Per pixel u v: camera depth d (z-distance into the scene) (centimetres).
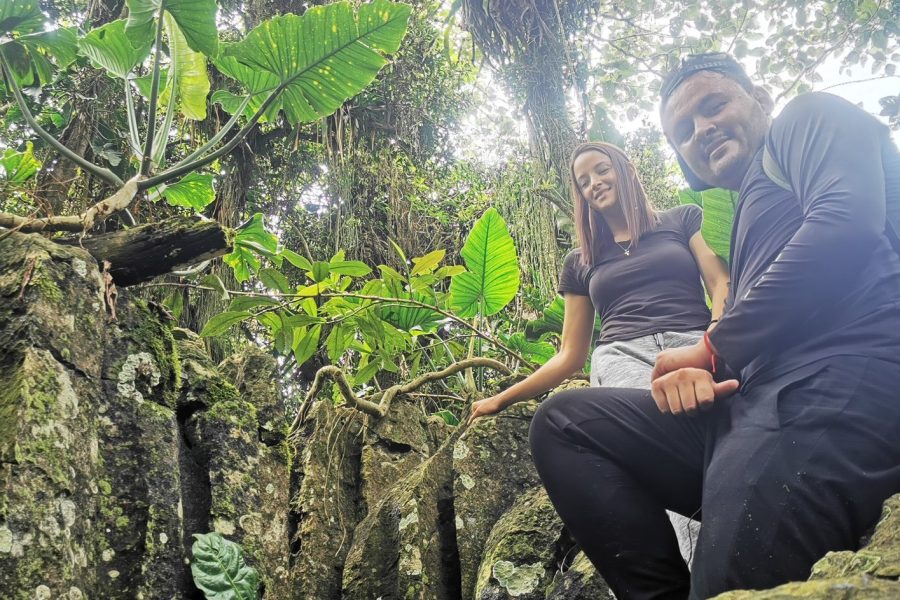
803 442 108
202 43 241
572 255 269
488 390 329
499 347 364
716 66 154
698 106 152
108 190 462
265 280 327
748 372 126
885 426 105
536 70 455
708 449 127
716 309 233
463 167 680
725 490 112
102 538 166
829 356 113
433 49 675
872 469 104
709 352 127
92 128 462
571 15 481
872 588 69
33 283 165
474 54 489
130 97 265
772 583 103
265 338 562
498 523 255
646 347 228
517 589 229
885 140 127
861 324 114
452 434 291
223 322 319
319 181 677
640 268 243
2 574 133
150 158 238
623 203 250
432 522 257
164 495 180
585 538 143
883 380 108
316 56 260
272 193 654
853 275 115
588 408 148
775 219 133
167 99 294
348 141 652
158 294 491
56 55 267
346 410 307
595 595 210
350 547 265
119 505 172
